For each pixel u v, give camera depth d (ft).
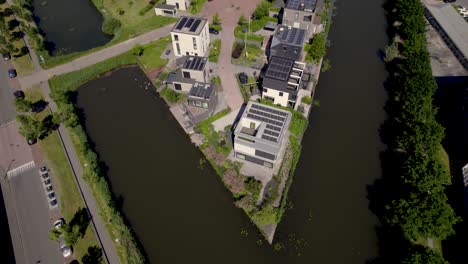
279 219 226.17
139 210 234.79
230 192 242.58
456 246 207.10
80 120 293.02
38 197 234.99
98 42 373.81
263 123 249.34
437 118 279.08
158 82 319.06
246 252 215.72
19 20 387.96
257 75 323.78
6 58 337.31
